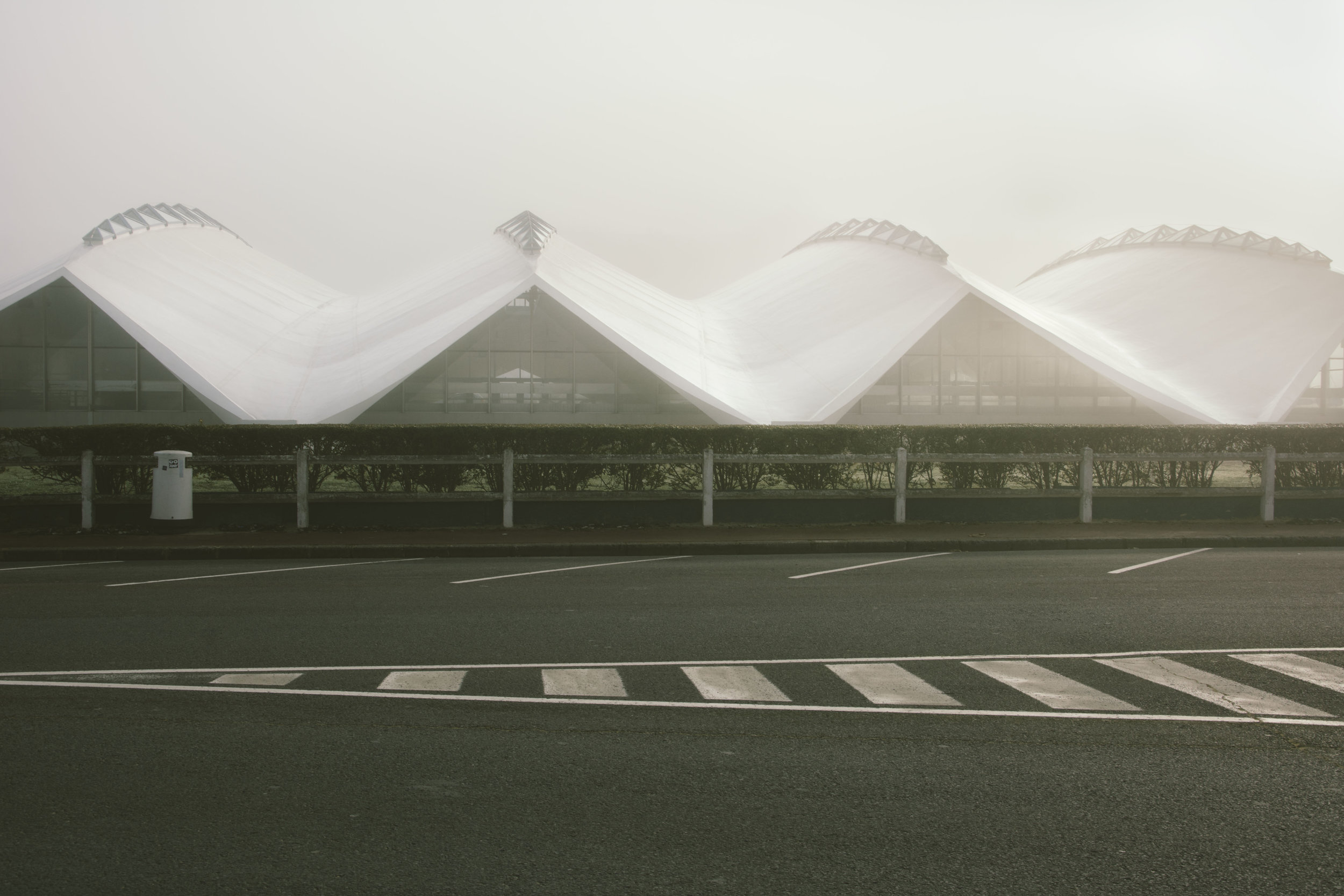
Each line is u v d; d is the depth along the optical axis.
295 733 5.60
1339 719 5.91
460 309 29.78
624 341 27.94
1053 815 4.46
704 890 3.72
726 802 4.59
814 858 4.00
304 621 8.73
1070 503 16.52
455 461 15.45
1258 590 10.43
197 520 15.31
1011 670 7.06
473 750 5.32
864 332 32.88
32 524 15.20
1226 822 4.39
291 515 15.42
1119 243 48.97
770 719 5.88
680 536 14.59
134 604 9.57
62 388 28.58
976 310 32.56
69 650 7.58
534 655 7.49
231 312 33.50
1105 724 5.80
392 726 5.73
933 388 32.38
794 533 14.95
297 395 28.17
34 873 3.82
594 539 14.28
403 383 28.92
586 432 16.22
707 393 27.80
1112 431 17.31
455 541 14.10
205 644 7.82
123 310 27.48
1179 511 16.73
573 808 4.52
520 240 34.59
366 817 4.40
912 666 7.17
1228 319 36.62
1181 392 32.00
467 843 4.12
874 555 13.55
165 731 5.62
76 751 5.26
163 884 3.74
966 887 3.75
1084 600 9.84
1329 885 3.78
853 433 16.80
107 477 15.82
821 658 7.40
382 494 15.45
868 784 4.83
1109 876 3.85
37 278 28.38
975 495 16.31
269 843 4.12
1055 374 32.81
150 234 38.38
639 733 5.63
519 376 29.28
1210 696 6.41
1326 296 36.06
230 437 15.75
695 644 7.84
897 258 39.12
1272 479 16.53
